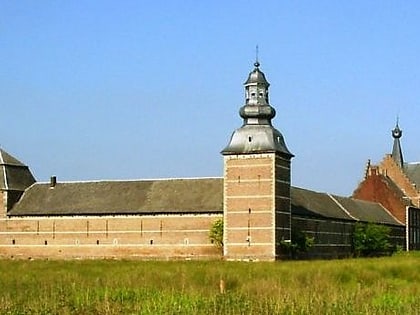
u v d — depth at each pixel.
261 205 86.06
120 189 99.00
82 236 96.44
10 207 100.25
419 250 129.88
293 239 89.81
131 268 59.72
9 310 32.47
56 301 35.03
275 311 31.06
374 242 109.94
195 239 91.56
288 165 89.69
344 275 52.38
